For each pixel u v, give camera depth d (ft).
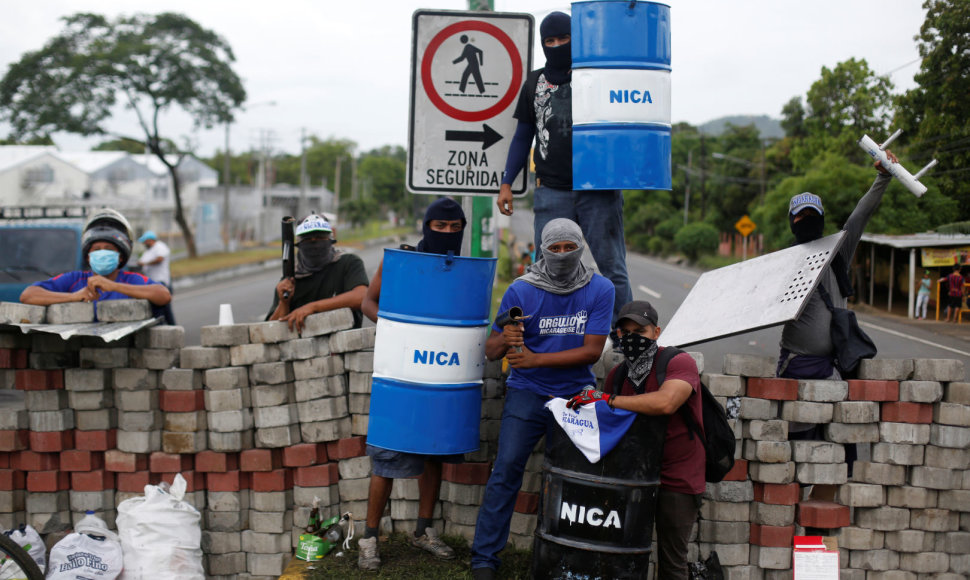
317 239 17.07
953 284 51.75
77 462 15.55
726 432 13.00
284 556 15.67
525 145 16.01
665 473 12.78
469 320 13.91
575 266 13.15
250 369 15.67
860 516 14.65
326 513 15.65
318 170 407.03
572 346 13.34
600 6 13.97
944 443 14.16
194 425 15.48
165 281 47.80
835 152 82.84
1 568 13.47
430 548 15.05
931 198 39.99
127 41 116.88
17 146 166.30
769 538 14.49
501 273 109.09
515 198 16.38
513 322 13.00
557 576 12.22
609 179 14.14
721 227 200.13
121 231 16.67
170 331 15.42
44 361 15.40
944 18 37.35
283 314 16.14
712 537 14.71
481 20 16.39
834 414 14.42
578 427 12.19
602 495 12.03
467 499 15.78
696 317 15.76
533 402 13.51
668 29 14.37
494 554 13.57
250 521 15.78
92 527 15.05
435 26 16.40
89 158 185.16
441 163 16.57
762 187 166.40
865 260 62.49
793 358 14.88
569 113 14.98
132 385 15.47
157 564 14.62
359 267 17.44
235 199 234.79
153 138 128.16
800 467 14.47
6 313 14.90
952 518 14.43
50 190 159.43
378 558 14.52
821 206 14.87
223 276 125.39
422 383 13.73
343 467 15.75
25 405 15.90
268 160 238.07
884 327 49.11
